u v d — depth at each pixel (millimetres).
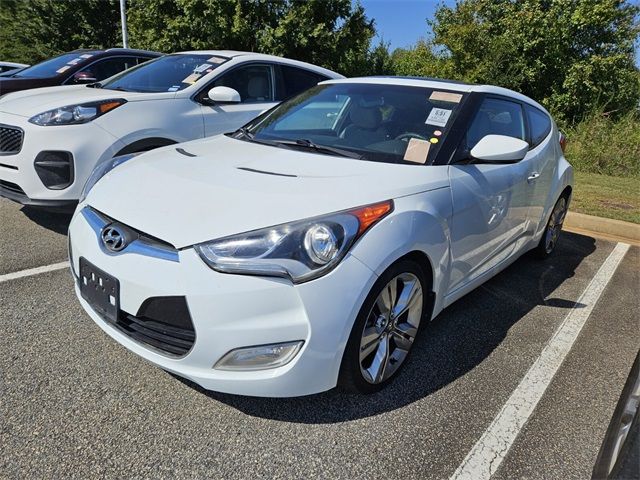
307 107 3471
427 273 2584
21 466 1901
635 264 4766
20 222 4574
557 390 2639
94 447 2021
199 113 4734
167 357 2094
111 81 5246
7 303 3084
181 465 1967
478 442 2209
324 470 1994
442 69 16781
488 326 3293
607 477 1462
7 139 4012
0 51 24953
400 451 2121
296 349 2025
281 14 16516
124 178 2578
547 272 4395
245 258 1958
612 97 15383
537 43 15242
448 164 2760
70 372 2469
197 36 16672
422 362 2803
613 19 15320
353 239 2086
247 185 2312
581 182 8742
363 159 2732
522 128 3748
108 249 2186
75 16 23953
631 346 3162
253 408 2314
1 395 2270
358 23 17312
